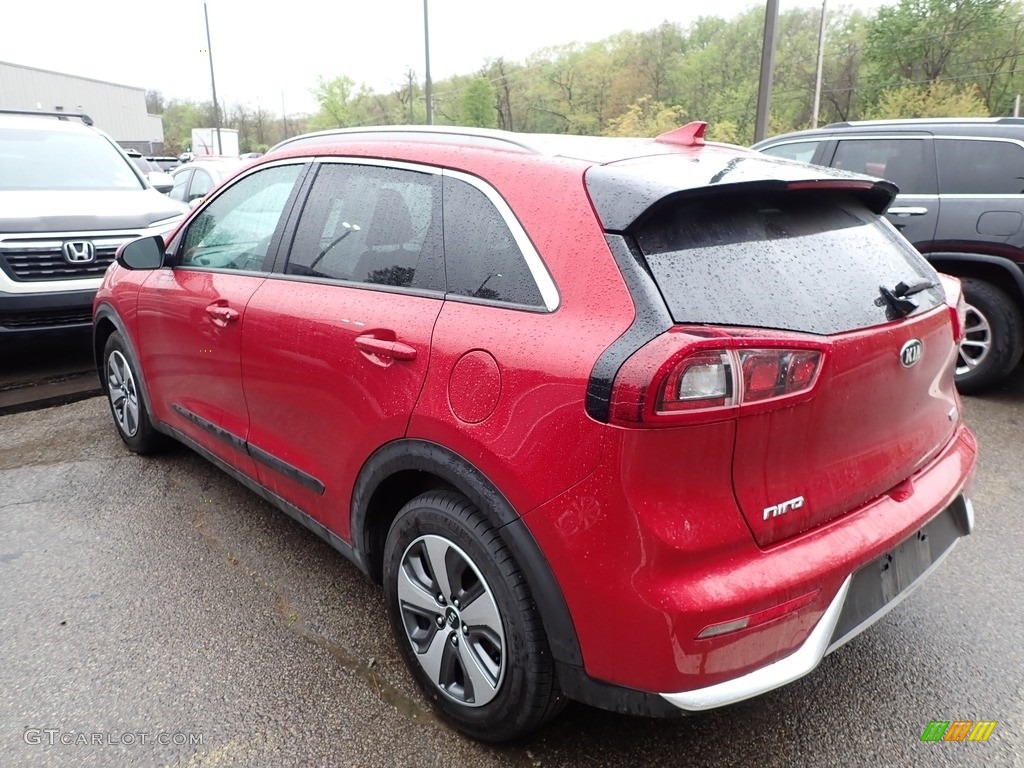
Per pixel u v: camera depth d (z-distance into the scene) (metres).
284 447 2.94
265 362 2.91
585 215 1.96
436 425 2.12
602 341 1.79
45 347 7.03
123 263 3.53
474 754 2.24
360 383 2.42
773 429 1.80
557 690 2.03
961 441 2.58
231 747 2.26
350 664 2.64
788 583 1.82
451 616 2.22
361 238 2.63
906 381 2.12
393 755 2.23
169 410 3.89
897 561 2.15
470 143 2.44
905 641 2.75
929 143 5.46
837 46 48.56
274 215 3.08
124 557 3.34
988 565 3.25
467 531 2.08
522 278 2.05
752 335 1.75
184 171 12.04
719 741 2.29
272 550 3.40
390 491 2.48
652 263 1.84
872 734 2.31
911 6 43.50
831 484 1.97
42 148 7.10
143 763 2.20
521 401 1.91
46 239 5.75
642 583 1.75
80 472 4.23
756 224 2.05
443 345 2.14
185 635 2.79
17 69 54.91
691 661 1.75
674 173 2.04
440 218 2.35
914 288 2.13
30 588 3.09
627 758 2.22
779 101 48.78
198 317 3.35
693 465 1.73
